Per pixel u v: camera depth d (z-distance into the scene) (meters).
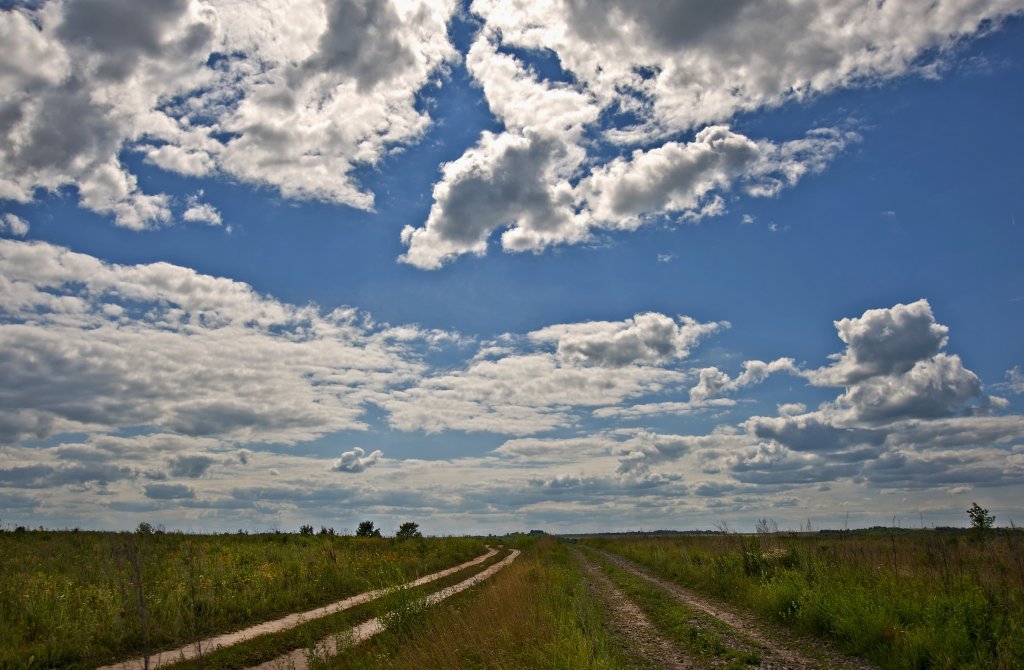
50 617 15.02
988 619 11.46
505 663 11.22
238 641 15.16
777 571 20.67
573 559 47.66
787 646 13.35
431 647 12.30
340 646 13.77
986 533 22.88
